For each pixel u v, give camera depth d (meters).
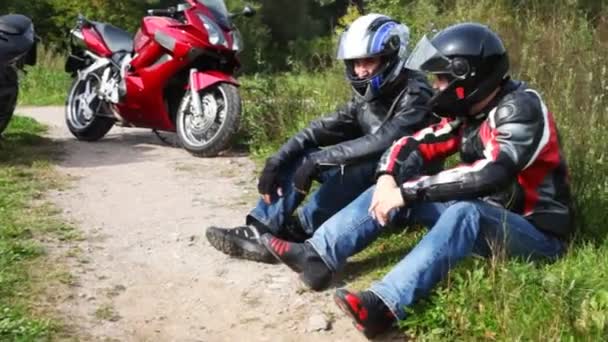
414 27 8.96
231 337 3.73
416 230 4.70
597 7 8.66
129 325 3.81
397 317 3.53
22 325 3.65
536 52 7.04
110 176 6.48
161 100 7.49
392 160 3.88
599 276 3.69
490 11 8.86
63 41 22.78
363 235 4.06
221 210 5.59
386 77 4.31
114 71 7.83
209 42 7.24
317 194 4.46
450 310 3.53
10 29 6.50
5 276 4.20
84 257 4.59
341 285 4.20
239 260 4.61
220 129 7.07
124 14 23.94
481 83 3.67
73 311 3.90
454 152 4.02
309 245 4.12
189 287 4.25
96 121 7.99
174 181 6.34
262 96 7.71
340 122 4.59
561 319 3.34
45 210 5.42
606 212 4.45
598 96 5.54
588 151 4.95
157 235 5.02
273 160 4.52
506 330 3.38
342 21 10.77
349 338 3.71
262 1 30.20
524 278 3.53
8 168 6.52
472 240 3.58
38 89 13.95
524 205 3.78
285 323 3.86
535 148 3.58
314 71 9.20
